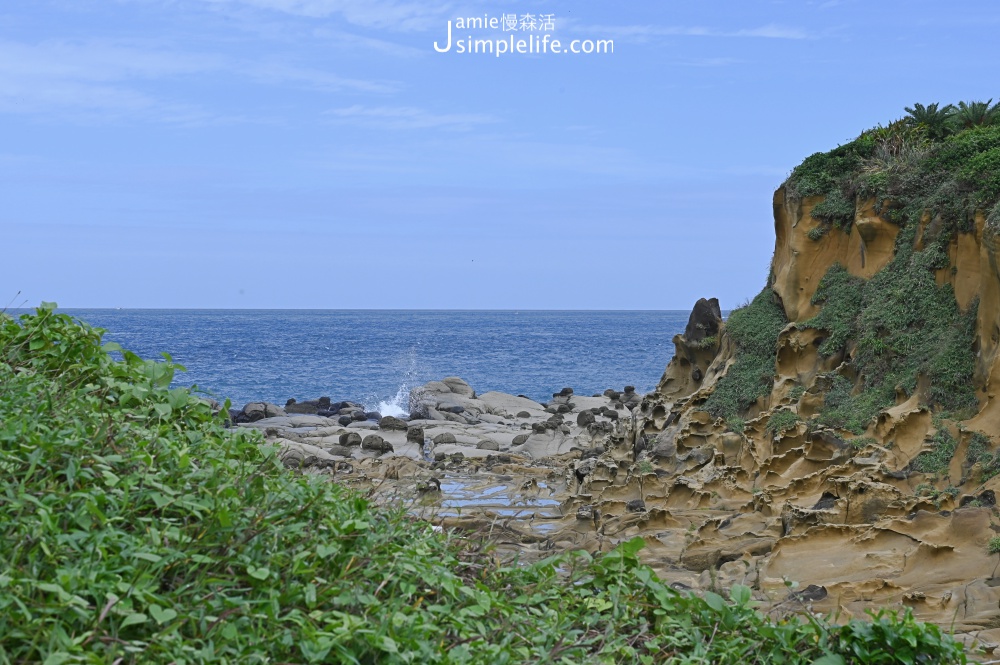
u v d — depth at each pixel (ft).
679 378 67.87
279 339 381.81
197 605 16.53
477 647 17.61
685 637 20.98
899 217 55.72
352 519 20.29
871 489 41.19
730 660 20.36
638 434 62.18
